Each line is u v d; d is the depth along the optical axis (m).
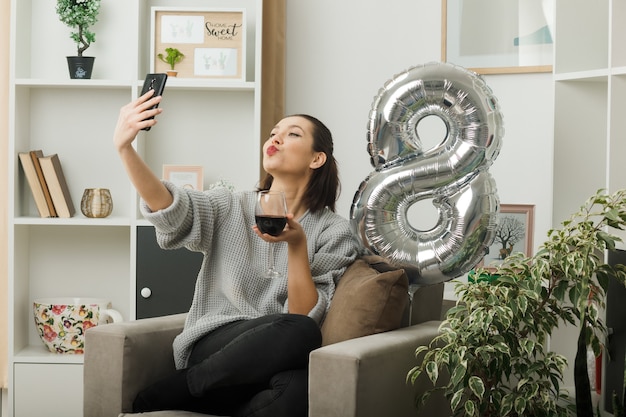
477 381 2.24
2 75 3.44
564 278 2.35
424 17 3.56
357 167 3.62
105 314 3.32
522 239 3.37
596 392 2.78
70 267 3.58
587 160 3.05
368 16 3.60
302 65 3.62
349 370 1.98
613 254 2.59
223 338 2.30
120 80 3.36
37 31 3.52
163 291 3.29
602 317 2.75
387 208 2.56
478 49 3.44
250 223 2.55
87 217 3.41
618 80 2.75
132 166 2.32
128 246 3.60
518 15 3.38
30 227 3.56
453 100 2.54
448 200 2.55
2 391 3.52
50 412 3.31
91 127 3.55
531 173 3.38
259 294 2.49
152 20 3.41
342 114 3.62
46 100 3.54
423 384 2.31
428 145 3.53
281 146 2.56
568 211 3.04
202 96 3.55
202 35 3.42
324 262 2.52
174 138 3.56
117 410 2.24
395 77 2.62
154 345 2.34
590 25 3.03
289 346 2.12
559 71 3.02
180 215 2.41
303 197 2.60
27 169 3.38
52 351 3.37
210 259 2.51
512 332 2.37
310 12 3.62
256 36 3.34
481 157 2.54
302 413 2.09
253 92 3.55
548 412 2.32
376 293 2.27
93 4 3.39
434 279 2.54
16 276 3.40
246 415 2.12
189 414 2.15
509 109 3.41
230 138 3.57
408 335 2.26
